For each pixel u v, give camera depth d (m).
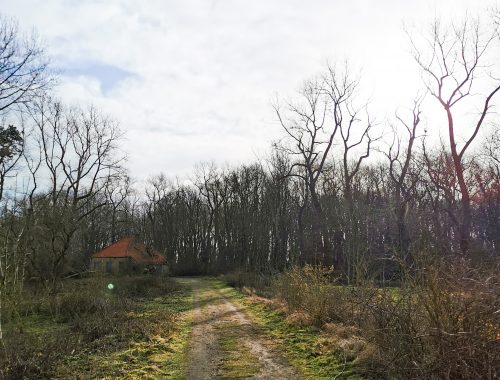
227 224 63.22
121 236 69.31
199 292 29.88
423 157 38.00
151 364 9.41
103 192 50.72
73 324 15.24
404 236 28.31
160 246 68.94
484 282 6.69
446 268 7.30
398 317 7.70
